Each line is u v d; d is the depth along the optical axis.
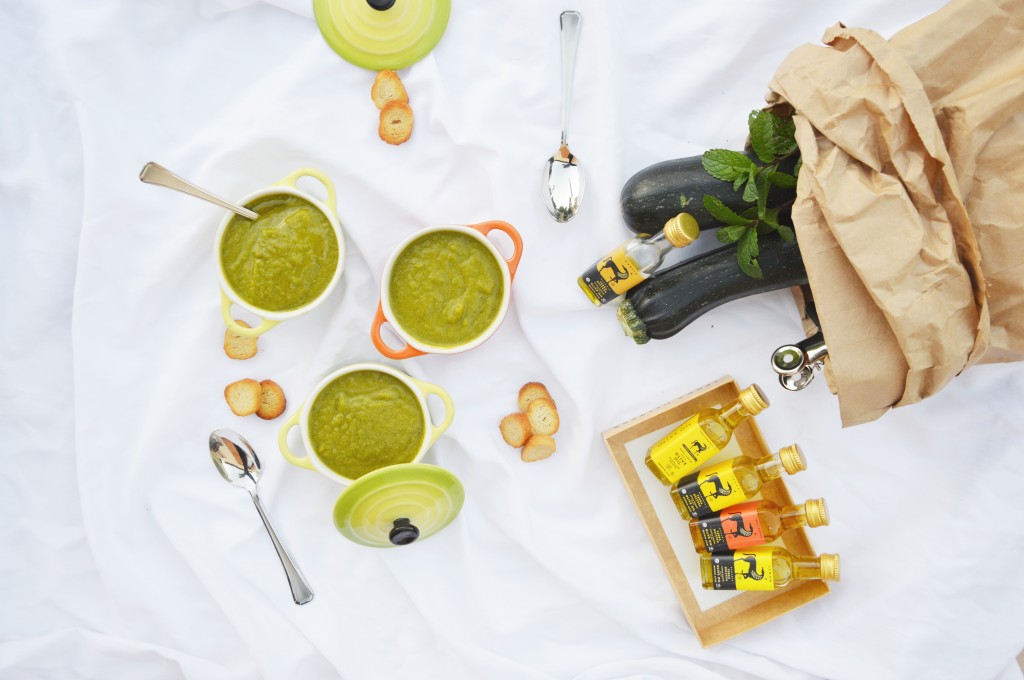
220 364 1.55
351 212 1.54
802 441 1.59
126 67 1.50
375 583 1.59
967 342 1.26
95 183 1.49
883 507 1.58
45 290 1.54
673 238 1.26
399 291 1.42
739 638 1.59
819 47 1.29
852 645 1.59
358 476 1.47
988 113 1.21
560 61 1.51
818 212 1.25
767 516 1.44
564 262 1.54
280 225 1.39
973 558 1.55
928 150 1.18
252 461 1.54
